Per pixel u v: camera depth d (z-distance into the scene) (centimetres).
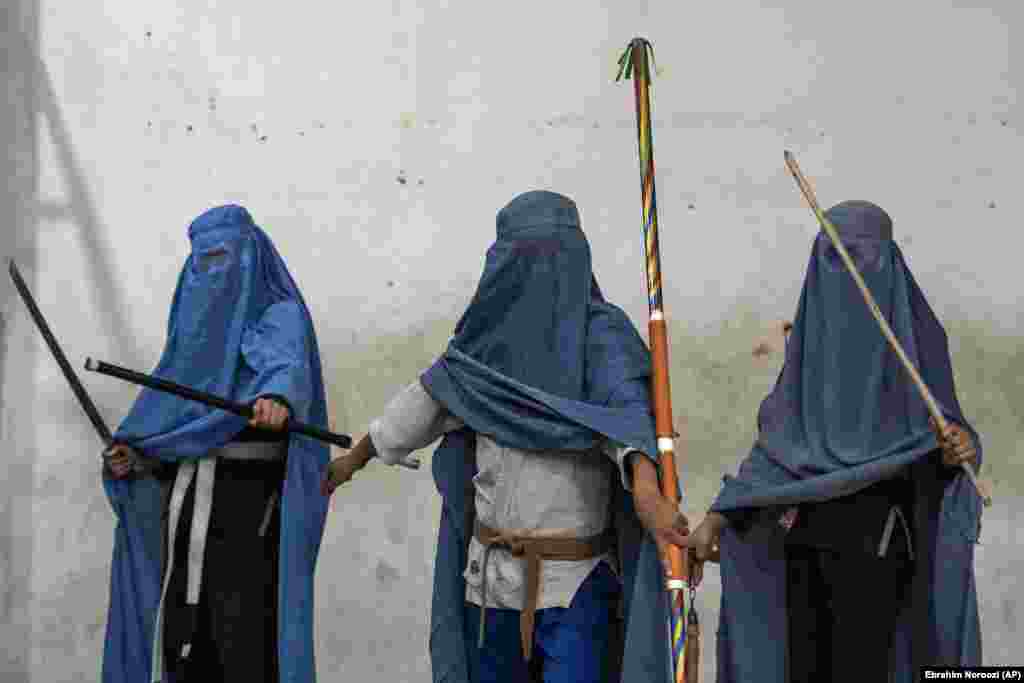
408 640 1023
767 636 737
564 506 678
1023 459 1016
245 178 1055
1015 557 1009
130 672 800
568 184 1048
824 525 700
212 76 1063
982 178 1034
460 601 728
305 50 1062
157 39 1060
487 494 693
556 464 680
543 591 673
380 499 1032
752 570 743
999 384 1020
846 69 1045
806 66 1047
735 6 1050
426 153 1055
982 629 1004
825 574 699
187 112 1060
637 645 661
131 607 803
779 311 1031
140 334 1048
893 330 733
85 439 1039
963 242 1030
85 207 1052
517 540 679
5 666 1025
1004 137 1036
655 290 704
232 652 759
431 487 1032
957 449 677
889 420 720
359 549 1029
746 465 740
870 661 685
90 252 1049
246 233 821
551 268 695
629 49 748
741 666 736
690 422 1027
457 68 1060
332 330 1045
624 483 662
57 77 1059
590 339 694
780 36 1049
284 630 760
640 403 672
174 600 772
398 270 1048
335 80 1062
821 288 747
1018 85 1039
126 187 1054
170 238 1052
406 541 1029
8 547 1029
